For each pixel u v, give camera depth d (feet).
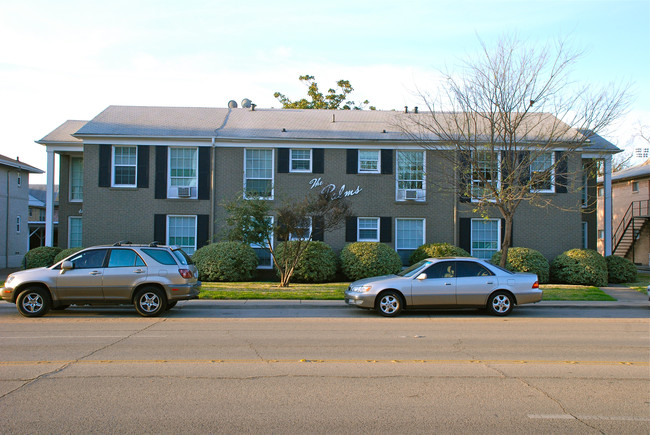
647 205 112.88
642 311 49.08
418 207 77.77
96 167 75.92
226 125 82.23
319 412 18.22
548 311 48.62
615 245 119.75
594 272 68.74
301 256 69.77
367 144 77.56
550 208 77.25
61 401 19.21
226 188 77.00
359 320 42.06
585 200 83.20
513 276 44.83
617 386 21.89
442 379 22.79
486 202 61.82
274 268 76.23
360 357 27.25
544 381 22.58
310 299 53.78
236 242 71.41
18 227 115.24
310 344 30.89
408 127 72.13
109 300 41.98
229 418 17.54
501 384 22.04
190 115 86.99
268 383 21.89
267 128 80.84
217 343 30.99
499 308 44.39
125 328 36.83
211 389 20.92
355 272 70.54
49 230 80.23
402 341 32.14
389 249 72.23
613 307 51.60
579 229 77.46
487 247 78.28
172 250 43.75
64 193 84.74
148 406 18.71
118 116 83.82
